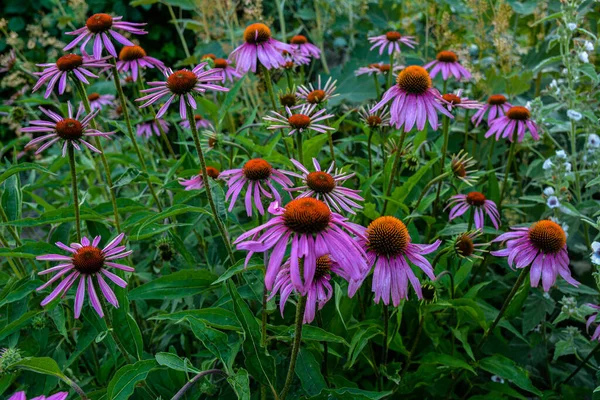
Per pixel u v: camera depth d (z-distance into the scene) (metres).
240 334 0.64
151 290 0.70
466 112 1.04
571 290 0.83
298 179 0.80
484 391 0.86
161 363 0.59
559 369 0.87
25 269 0.86
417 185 0.98
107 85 1.37
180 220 0.83
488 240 0.90
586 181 1.02
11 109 1.14
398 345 0.74
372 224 0.60
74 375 0.76
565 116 1.17
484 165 1.17
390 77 1.09
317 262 0.60
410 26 1.38
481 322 0.75
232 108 1.09
